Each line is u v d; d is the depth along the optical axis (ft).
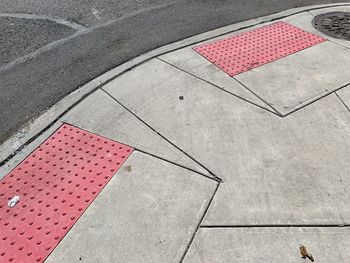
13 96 14.93
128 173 11.02
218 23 19.67
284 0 22.11
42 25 20.33
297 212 9.69
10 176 11.09
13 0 23.50
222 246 9.00
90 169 11.19
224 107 13.44
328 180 10.53
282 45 17.13
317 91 14.03
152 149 11.84
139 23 20.20
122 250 9.03
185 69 15.72
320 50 16.61
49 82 15.69
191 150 11.74
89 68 16.47
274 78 14.88
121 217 9.78
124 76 15.53
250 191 10.32
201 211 9.83
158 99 14.03
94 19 20.89
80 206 10.10
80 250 9.07
